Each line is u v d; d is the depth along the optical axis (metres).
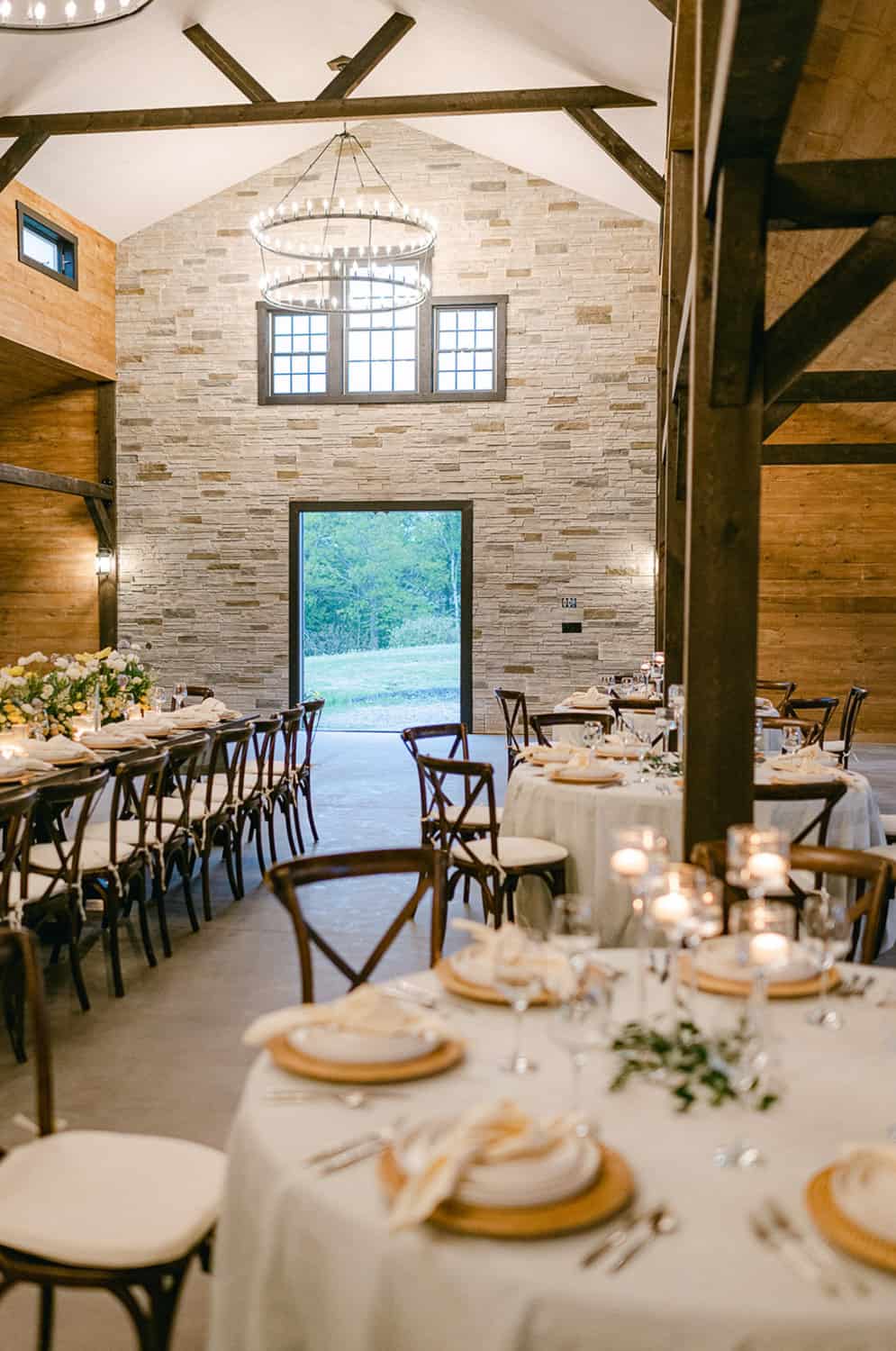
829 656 13.41
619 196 12.64
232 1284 1.71
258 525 13.73
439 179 13.31
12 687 6.30
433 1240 1.42
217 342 13.67
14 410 13.98
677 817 4.69
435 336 13.46
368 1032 1.95
